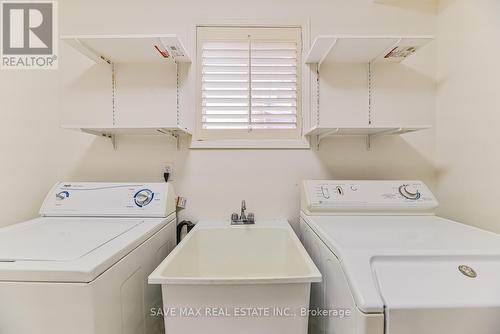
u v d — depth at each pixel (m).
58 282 0.73
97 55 1.62
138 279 1.03
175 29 1.74
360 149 1.76
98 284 0.76
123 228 1.18
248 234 1.54
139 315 1.03
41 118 1.61
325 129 1.50
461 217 1.53
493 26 1.32
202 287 0.86
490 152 1.33
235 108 1.79
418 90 1.76
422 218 1.39
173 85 1.74
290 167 1.76
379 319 0.69
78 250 0.87
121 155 1.74
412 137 1.75
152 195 1.48
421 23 1.76
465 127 1.50
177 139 1.74
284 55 1.78
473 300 0.70
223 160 1.75
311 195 1.50
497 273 0.77
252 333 0.87
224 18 1.74
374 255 0.81
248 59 1.78
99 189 1.51
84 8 1.72
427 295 0.71
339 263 0.84
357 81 1.76
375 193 1.51
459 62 1.55
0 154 1.34
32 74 1.56
